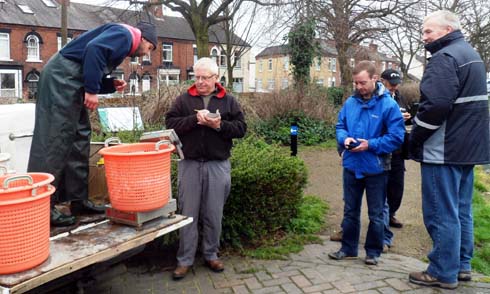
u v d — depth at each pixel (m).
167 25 39.72
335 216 5.57
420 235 4.90
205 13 16.06
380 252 3.95
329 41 14.23
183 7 16.27
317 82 14.48
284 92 12.63
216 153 3.57
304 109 12.41
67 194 3.00
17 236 2.10
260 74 46.62
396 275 3.67
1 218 2.05
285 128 11.64
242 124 3.63
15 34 31.27
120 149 2.92
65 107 2.83
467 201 3.51
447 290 3.35
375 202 3.80
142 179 2.72
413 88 16.77
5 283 2.03
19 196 2.10
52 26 32.59
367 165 3.71
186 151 3.56
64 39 15.56
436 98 3.12
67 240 2.59
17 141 3.44
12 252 2.09
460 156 3.21
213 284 3.57
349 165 3.83
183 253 3.71
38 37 32.16
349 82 16.08
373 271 3.76
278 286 3.51
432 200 3.36
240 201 4.21
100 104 7.57
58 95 2.83
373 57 16.91
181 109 3.61
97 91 2.86
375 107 3.70
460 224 3.42
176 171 4.00
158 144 2.82
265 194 4.40
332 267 3.87
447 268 3.35
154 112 7.82
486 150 3.28
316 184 7.42
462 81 3.15
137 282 3.62
